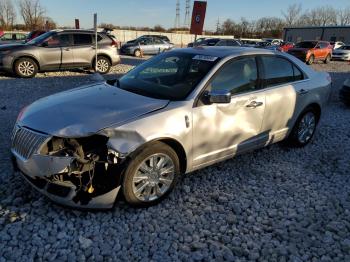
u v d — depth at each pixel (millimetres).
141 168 3209
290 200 3691
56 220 3096
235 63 4020
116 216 3213
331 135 6051
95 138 3113
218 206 3482
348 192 3934
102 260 2670
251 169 4418
